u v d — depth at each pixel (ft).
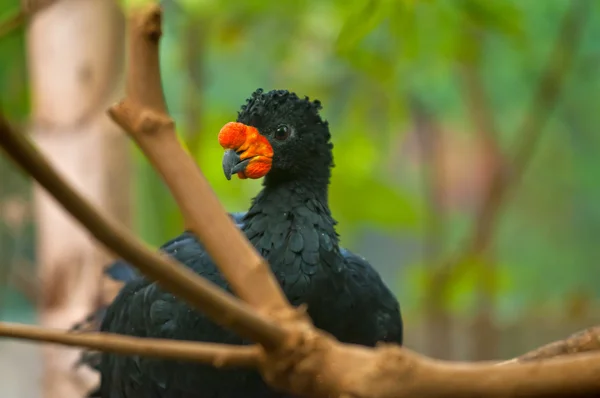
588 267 21.42
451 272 15.58
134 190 14.37
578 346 11.19
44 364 14.25
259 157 12.66
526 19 14.76
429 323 16.33
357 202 15.64
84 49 14.16
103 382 12.82
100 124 14.20
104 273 13.39
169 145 8.77
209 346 8.00
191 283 7.41
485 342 16.49
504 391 6.90
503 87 17.80
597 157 20.44
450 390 6.97
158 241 14.93
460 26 14.48
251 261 8.44
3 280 15.15
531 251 21.61
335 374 7.48
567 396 6.89
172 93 15.88
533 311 18.65
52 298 14.21
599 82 18.20
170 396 12.52
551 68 15.26
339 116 16.83
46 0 11.94
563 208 21.45
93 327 13.19
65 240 14.19
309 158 12.69
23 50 14.60
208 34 15.16
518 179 16.98
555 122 19.74
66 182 6.69
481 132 17.62
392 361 7.10
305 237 12.53
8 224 14.97
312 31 15.19
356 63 14.55
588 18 15.56
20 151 6.47
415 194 20.12
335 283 12.54
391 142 18.70
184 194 8.59
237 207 15.61
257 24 15.26
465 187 23.48
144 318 12.55
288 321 7.95
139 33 8.98
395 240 26.94
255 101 12.77
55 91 14.19
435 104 17.01
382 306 12.75
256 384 12.43
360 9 13.76
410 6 13.79
